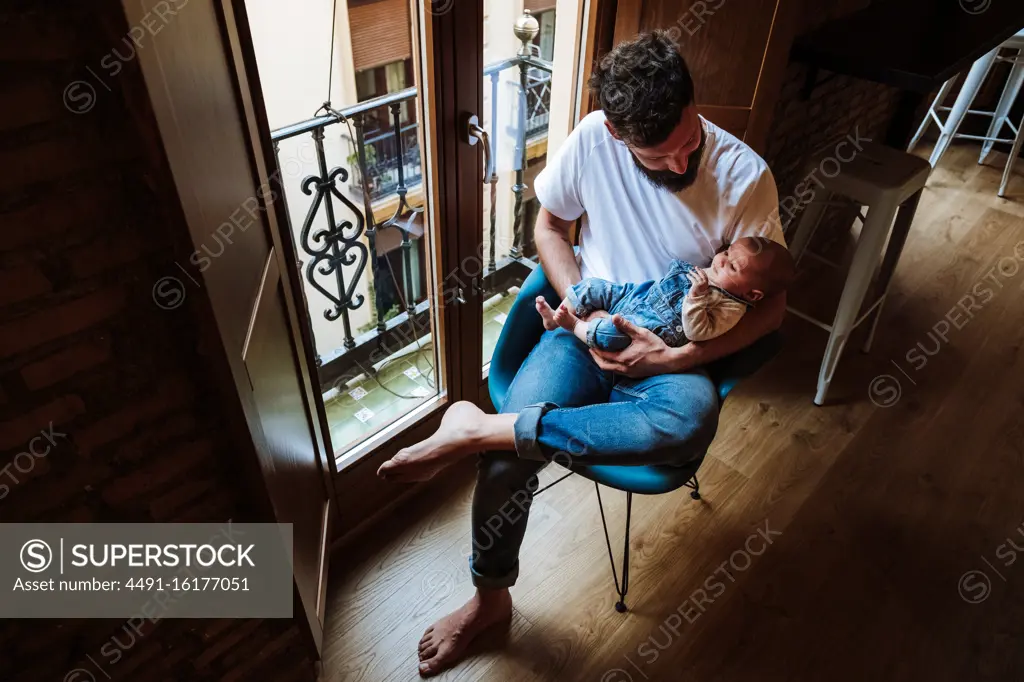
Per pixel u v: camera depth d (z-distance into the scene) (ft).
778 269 4.39
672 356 4.47
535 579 5.71
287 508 4.08
